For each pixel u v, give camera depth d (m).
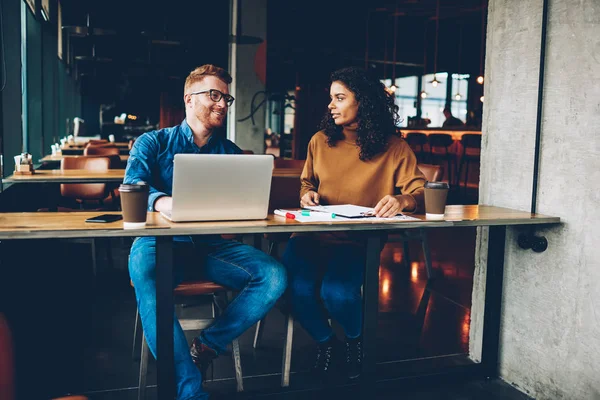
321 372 2.57
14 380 1.13
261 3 8.53
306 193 2.46
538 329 2.44
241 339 3.09
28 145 7.51
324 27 14.98
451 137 10.78
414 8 13.06
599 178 2.15
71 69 11.45
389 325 3.39
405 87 27.33
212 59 12.33
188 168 1.78
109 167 5.07
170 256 1.87
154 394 2.37
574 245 2.26
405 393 2.48
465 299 3.95
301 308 2.40
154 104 13.37
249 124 8.62
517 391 2.53
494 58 2.64
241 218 1.94
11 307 2.94
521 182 2.48
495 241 2.56
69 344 2.93
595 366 2.18
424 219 2.09
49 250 4.33
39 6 5.60
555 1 2.31
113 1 10.27
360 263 2.47
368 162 2.52
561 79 2.29
